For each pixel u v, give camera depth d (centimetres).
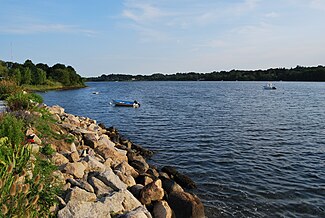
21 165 663
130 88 11994
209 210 1005
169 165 1497
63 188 721
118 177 894
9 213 452
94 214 659
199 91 9269
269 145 1927
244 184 1248
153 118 3131
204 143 1962
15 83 1858
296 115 3403
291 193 1166
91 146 1236
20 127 888
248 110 3891
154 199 882
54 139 1091
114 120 3019
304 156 1688
